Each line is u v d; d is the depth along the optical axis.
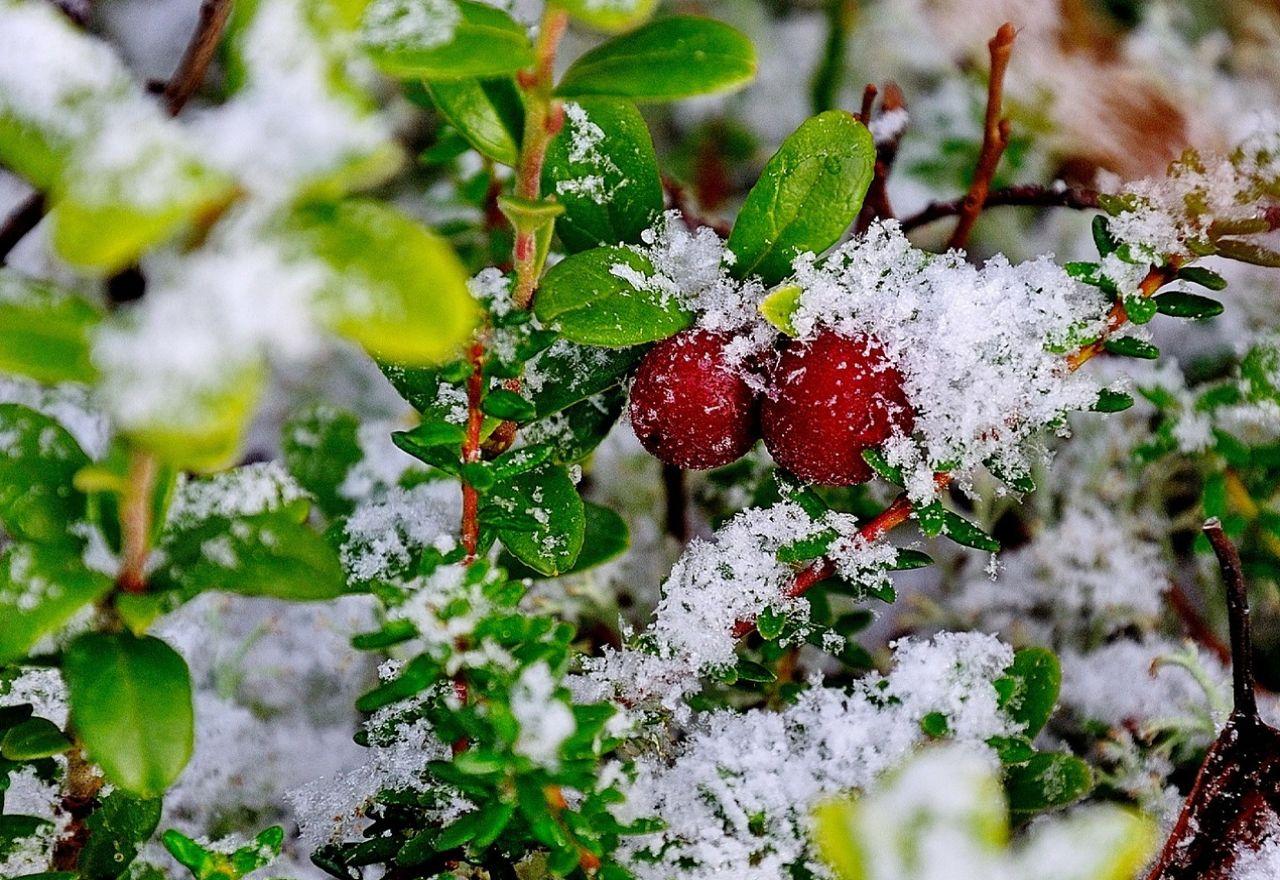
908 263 0.23
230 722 0.25
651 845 0.22
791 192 0.22
